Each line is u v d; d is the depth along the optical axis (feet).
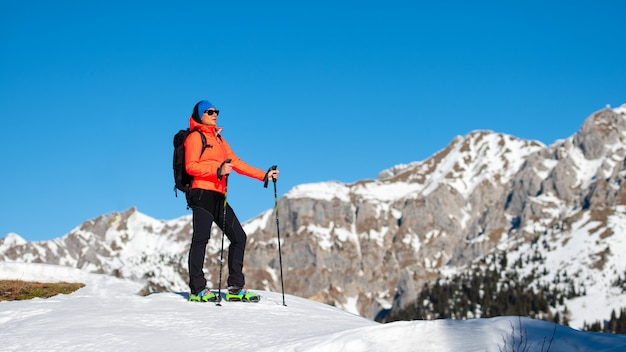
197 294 34.65
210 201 35.14
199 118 35.63
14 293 38.29
